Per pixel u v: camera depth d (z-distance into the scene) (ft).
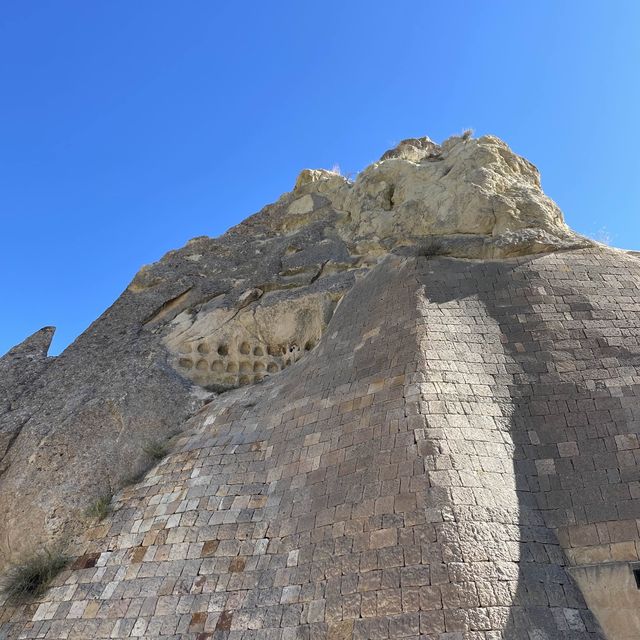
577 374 24.90
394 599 17.39
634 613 17.12
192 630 19.86
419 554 18.11
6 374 37.37
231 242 48.34
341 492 21.80
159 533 24.31
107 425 31.45
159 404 33.47
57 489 27.99
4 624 23.08
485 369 25.52
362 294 34.14
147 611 21.22
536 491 20.71
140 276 45.21
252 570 21.09
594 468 21.15
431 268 32.42
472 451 21.36
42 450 29.73
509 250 32.55
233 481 25.71
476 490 19.81
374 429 23.50
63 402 33.68
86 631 21.49
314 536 20.88
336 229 45.50
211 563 22.07
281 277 41.98
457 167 39.88
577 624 16.80
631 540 18.72
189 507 25.08
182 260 46.57
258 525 22.85
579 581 18.12
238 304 40.37
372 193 44.24
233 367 38.45
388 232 40.16
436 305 29.27
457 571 17.33
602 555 18.58
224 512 24.14
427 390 23.82
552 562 18.43
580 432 22.49
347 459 23.12
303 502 22.63
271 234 49.01
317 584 19.17
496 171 38.32
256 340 39.40
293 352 38.75
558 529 19.53
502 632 16.02
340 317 33.58
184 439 30.55
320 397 27.61
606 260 31.81
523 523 19.35
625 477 20.62
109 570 23.59
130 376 35.09
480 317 28.55
